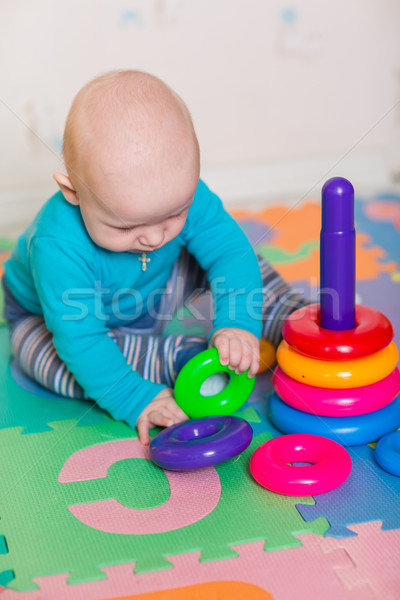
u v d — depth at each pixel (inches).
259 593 31.0
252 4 86.8
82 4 82.1
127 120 37.8
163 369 47.5
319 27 89.5
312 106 92.5
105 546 34.4
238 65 88.9
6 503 38.1
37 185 86.7
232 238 48.1
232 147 92.3
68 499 38.2
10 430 45.4
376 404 40.6
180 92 88.5
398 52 92.0
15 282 51.3
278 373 43.4
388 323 41.4
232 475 39.4
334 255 39.8
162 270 48.6
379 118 94.3
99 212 39.1
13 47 82.0
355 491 37.3
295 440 39.4
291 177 94.0
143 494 38.3
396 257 68.8
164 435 40.7
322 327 41.4
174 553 33.7
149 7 84.0
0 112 83.8
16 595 31.7
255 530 34.9
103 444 43.4
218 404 43.9
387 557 32.6
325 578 31.7
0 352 56.8
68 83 84.4
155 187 37.5
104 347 44.0
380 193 89.9
